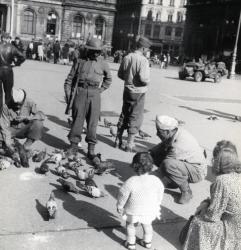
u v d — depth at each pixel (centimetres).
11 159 734
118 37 10212
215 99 2127
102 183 687
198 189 705
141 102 877
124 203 486
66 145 888
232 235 456
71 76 785
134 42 866
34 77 2267
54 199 549
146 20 9362
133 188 480
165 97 1964
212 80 3734
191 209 616
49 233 503
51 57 4178
